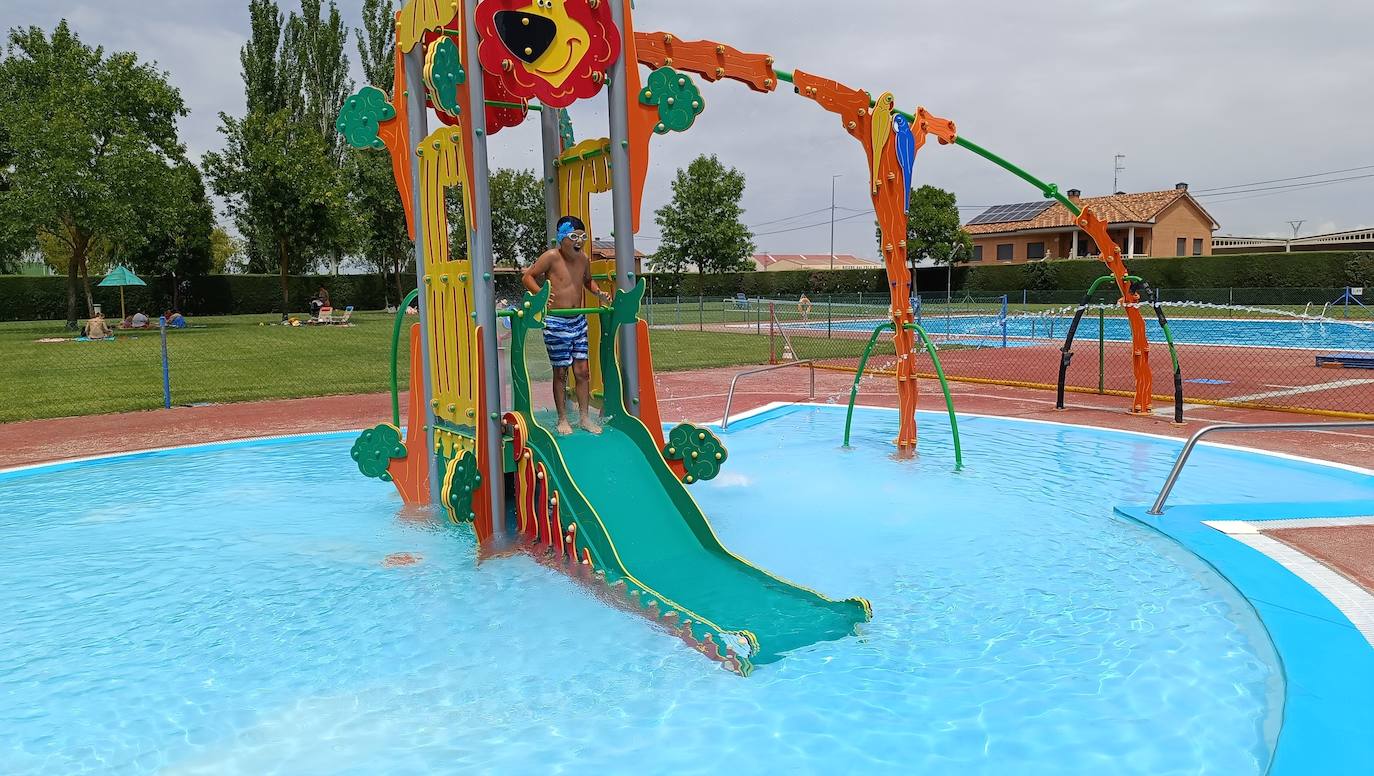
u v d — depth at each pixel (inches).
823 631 189.6
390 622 205.8
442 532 281.4
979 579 225.5
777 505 306.0
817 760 141.2
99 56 1328.7
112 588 232.5
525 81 244.2
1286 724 141.4
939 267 2208.4
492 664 181.5
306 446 442.0
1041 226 2276.1
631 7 264.4
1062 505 296.8
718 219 2231.8
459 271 267.9
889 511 294.8
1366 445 381.1
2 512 312.5
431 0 263.4
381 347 1012.5
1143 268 1847.9
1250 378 631.2
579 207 298.7
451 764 142.6
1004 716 154.4
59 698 170.6
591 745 147.6
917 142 392.8
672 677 173.8
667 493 240.1
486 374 250.5
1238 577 211.0
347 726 157.0
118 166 1198.3
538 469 242.5
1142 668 171.6
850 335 1144.8
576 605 213.3
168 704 167.2
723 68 332.5
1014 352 881.5
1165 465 356.8
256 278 2036.2
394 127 292.8
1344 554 226.4
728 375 730.2
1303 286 1672.0
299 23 2089.1
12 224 1147.9
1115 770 136.0
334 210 1624.0
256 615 211.9
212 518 302.4
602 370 277.6
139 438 457.4
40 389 639.8
